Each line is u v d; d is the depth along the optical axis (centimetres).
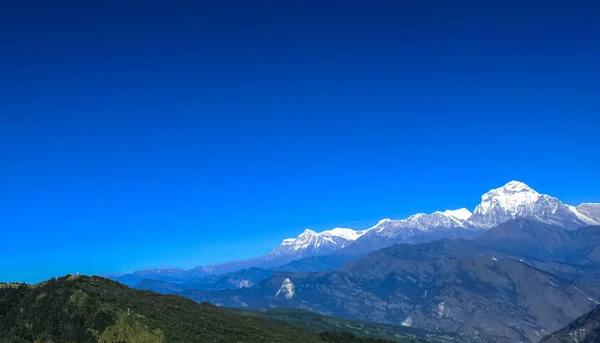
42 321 16575
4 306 17638
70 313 16712
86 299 17325
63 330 16138
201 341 16938
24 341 15925
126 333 16025
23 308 17412
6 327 16725
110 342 15650
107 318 16512
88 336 15825
